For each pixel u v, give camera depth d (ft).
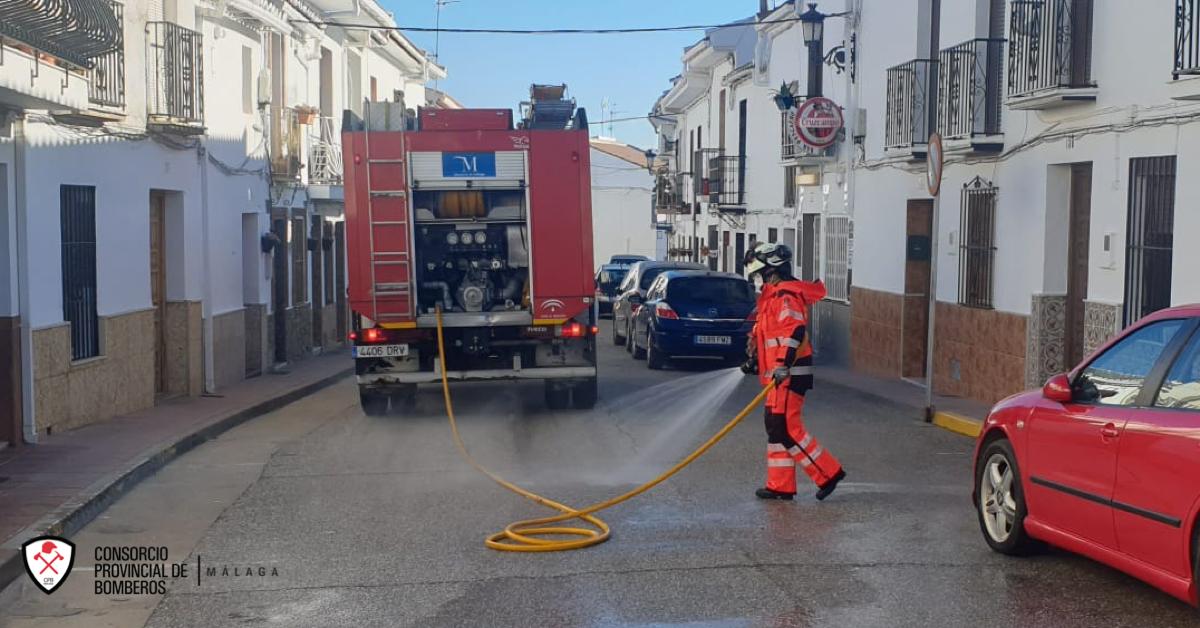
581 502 30.01
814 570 23.21
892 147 57.00
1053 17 41.45
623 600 21.36
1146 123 37.29
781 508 28.96
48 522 26.40
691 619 20.20
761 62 91.40
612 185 214.48
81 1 36.09
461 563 24.13
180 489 32.65
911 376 60.49
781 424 29.63
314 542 26.17
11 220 36.86
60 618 21.11
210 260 57.06
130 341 46.80
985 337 49.88
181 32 50.14
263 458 37.86
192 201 54.49
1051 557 24.14
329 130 83.87
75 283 42.34
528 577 23.00
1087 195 43.45
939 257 54.90
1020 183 46.55
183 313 53.83
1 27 30.35
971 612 20.47
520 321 45.19
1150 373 20.58
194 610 21.39
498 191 45.29
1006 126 47.80
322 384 63.82
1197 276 34.65
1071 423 21.90
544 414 47.60
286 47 72.79
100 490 30.17
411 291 44.34
